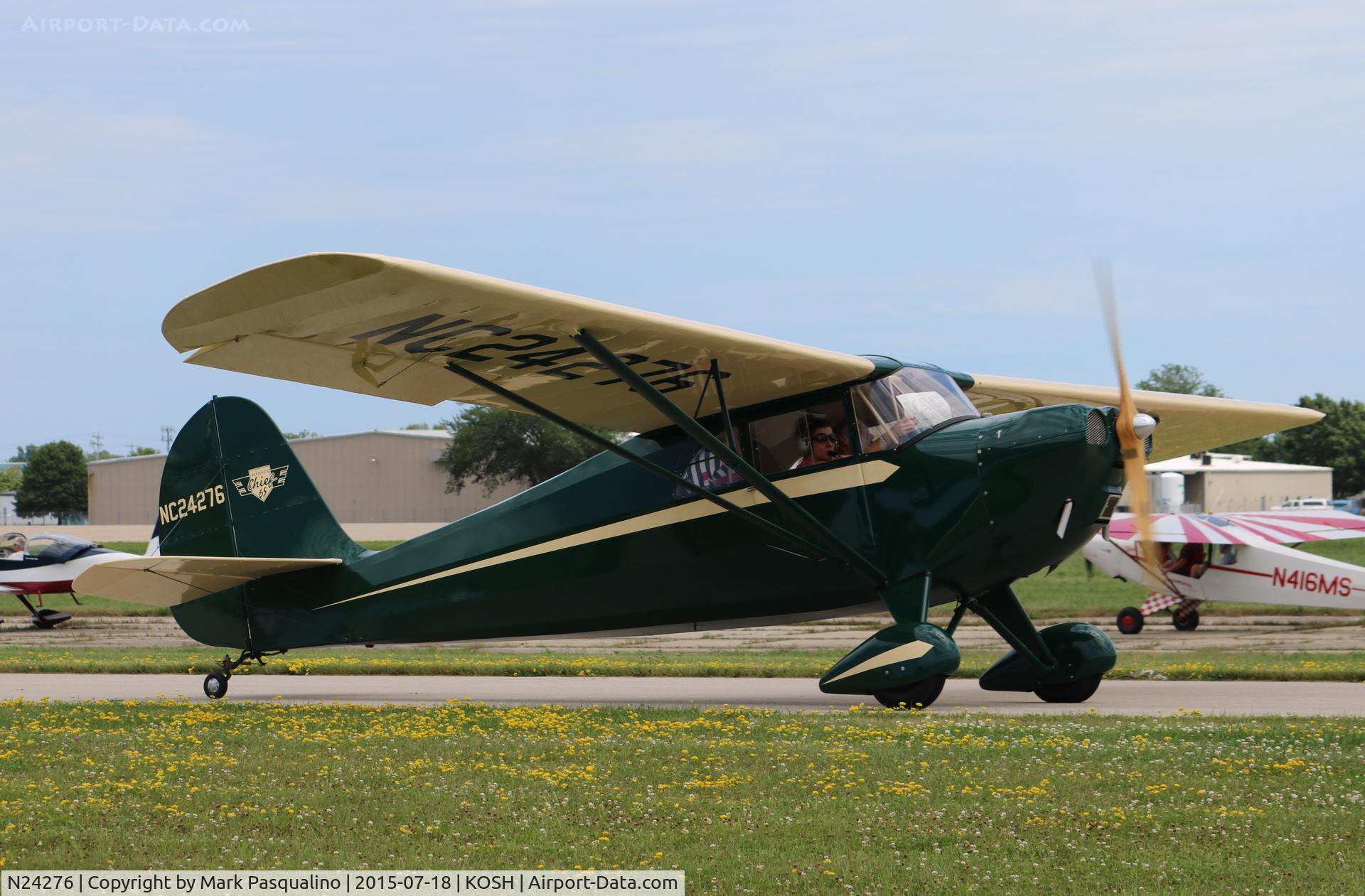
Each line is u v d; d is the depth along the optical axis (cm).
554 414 1892
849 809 1064
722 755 1341
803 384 1911
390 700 2247
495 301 1518
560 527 2136
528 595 2166
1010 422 1806
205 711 1920
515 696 2284
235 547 2431
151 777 1252
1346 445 17238
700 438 1780
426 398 1916
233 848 954
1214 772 1212
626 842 964
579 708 2017
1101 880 846
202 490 2477
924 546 1839
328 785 1199
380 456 14775
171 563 2158
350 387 1823
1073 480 1770
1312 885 823
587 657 3088
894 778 1196
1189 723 1590
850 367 1848
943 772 1217
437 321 1588
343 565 2322
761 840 962
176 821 1041
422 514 14675
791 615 2014
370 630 2306
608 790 1158
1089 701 1986
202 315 1514
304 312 1516
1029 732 1498
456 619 2236
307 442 14900
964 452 1814
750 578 1975
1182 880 841
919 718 1683
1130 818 1011
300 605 2355
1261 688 2153
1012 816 1030
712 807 1080
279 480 2397
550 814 1058
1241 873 854
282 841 976
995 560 1831
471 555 2216
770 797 1123
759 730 1566
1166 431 2764
